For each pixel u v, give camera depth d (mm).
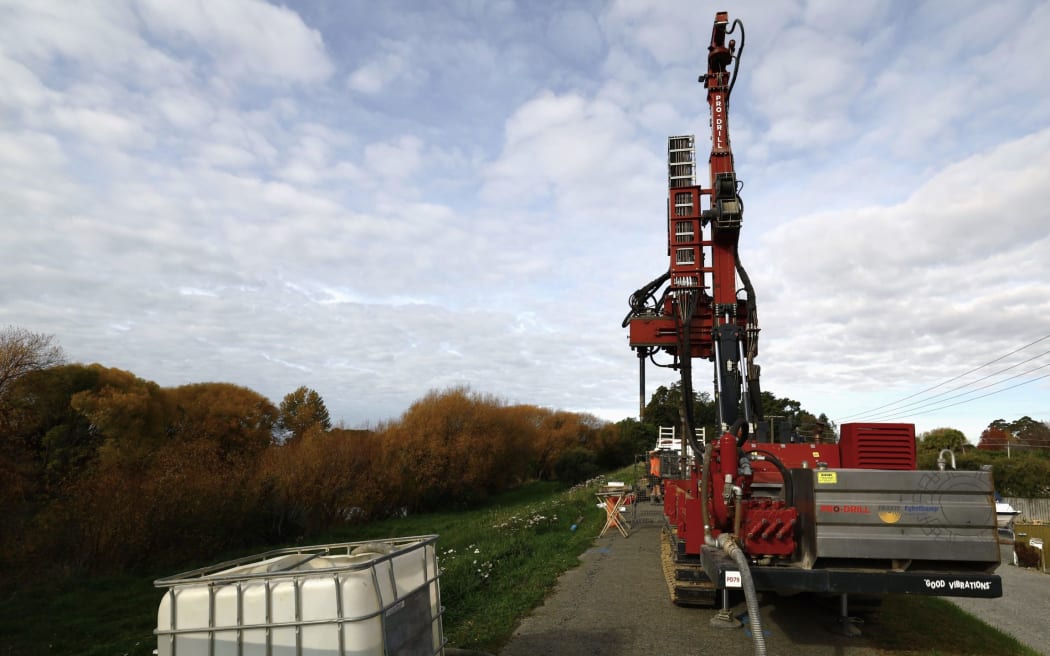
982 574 5086
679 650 6172
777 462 6555
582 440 64938
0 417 23234
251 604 3521
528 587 8891
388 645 3629
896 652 6297
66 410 28891
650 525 16625
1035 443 63594
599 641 6441
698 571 7832
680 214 10680
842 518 5242
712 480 6602
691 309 10422
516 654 6035
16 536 17375
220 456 25766
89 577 16688
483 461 37500
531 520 16844
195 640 3547
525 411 62156
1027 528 27422
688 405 10305
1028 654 6488
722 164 10531
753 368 9945
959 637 6848
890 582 5145
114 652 9891
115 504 18172
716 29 10852
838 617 7277
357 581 3518
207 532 20266
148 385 36344
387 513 32969
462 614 7508
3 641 10898
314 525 26984
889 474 5262
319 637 3422
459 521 30078
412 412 36594
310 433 29312
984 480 5168
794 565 5633
